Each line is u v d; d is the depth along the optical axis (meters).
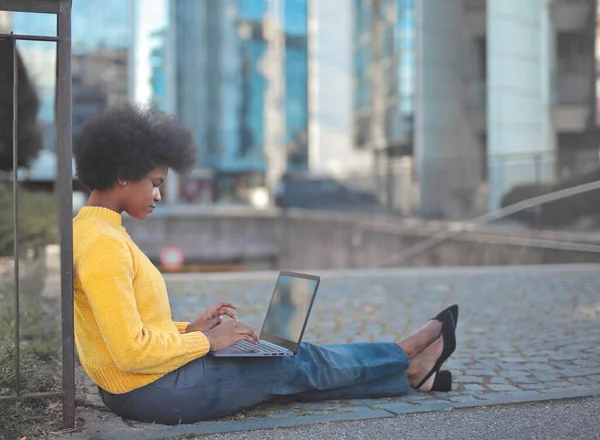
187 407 2.96
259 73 45.62
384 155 32.47
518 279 8.34
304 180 24.17
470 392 3.61
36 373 3.50
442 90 24.98
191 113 43.22
